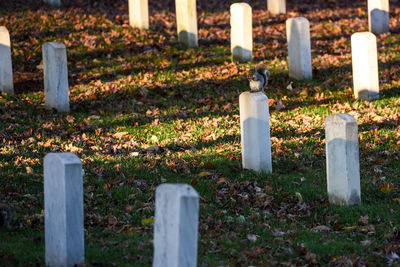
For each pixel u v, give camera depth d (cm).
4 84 1541
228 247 801
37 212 892
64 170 663
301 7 2602
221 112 1474
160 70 1758
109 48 1886
